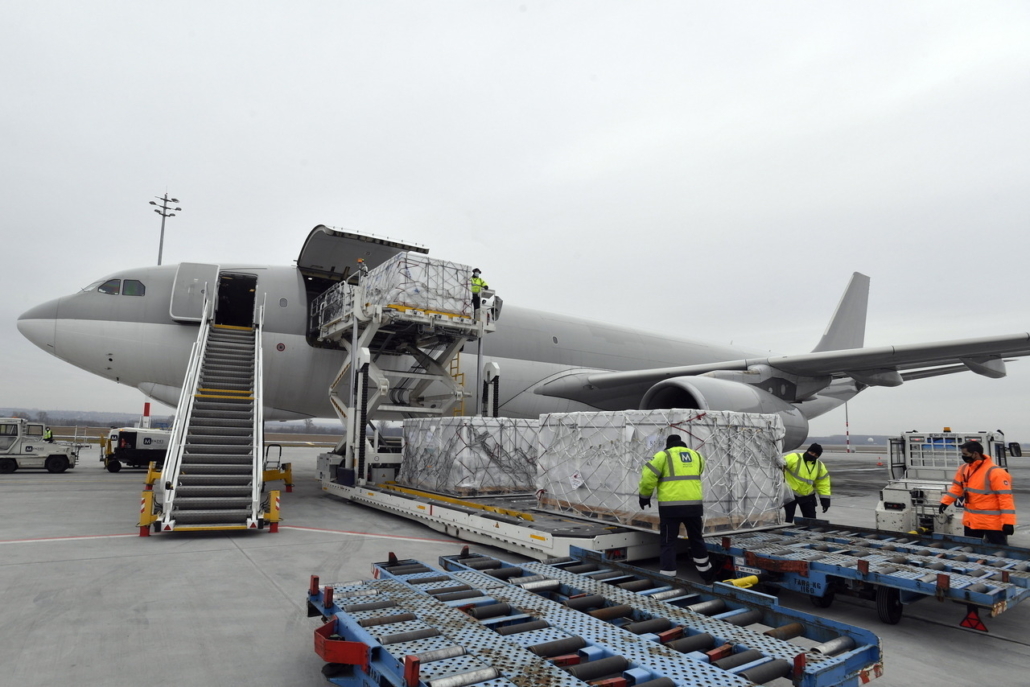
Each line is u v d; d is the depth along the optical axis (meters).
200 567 6.57
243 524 8.53
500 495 10.03
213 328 13.83
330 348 14.64
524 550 7.10
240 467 9.74
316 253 14.62
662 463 5.96
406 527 9.59
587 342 19.03
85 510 10.66
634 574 4.81
